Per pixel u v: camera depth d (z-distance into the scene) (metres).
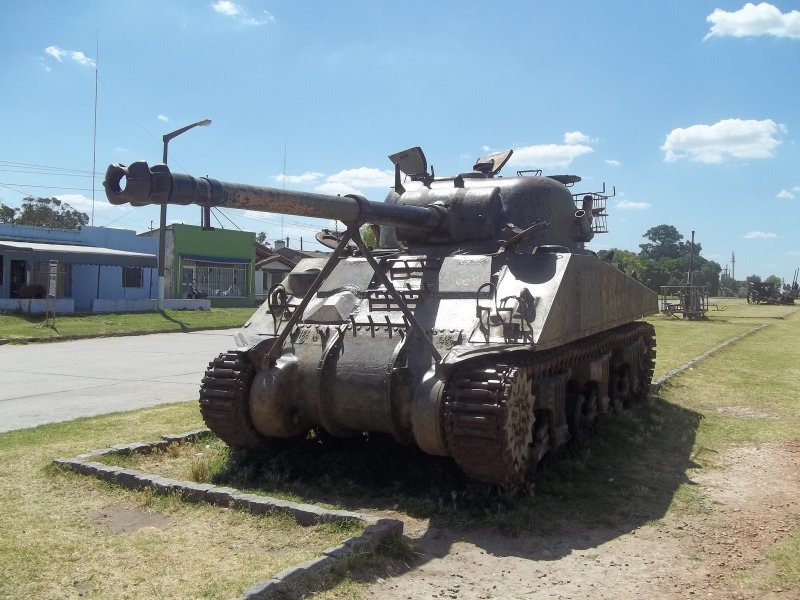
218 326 34.69
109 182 5.78
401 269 9.50
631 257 64.56
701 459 9.94
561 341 8.55
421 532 7.04
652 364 15.49
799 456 10.15
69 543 6.44
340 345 8.60
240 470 8.85
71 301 33.50
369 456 9.28
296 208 6.99
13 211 60.31
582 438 10.38
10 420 12.24
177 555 6.20
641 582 5.95
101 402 14.06
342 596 5.50
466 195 10.33
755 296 69.00
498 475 7.42
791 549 6.61
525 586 5.86
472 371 7.55
